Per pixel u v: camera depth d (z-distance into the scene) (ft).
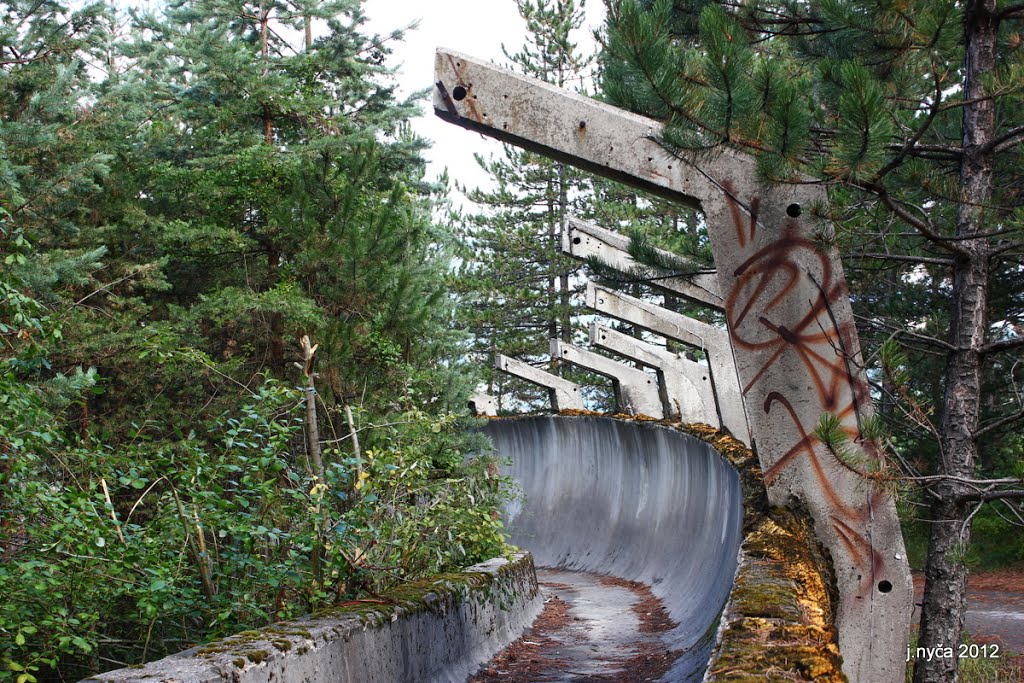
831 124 25.23
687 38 29.32
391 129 55.98
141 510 33.96
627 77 23.47
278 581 22.59
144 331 41.68
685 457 52.26
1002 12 25.29
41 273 33.94
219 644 16.57
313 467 24.71
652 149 24.20
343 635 18.76
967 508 25.13
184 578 23.12
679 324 58.39
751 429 23.95
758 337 24.06
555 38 112.16
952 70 24.45
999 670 38.63
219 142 48.21
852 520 23.20
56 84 36.96
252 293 44.65
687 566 46.52
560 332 122.52
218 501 22.88
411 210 47.80
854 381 23.72
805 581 17.87
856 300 48.98
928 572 25.27
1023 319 47.21
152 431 44.34
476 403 87.10
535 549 74.59
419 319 45.37
